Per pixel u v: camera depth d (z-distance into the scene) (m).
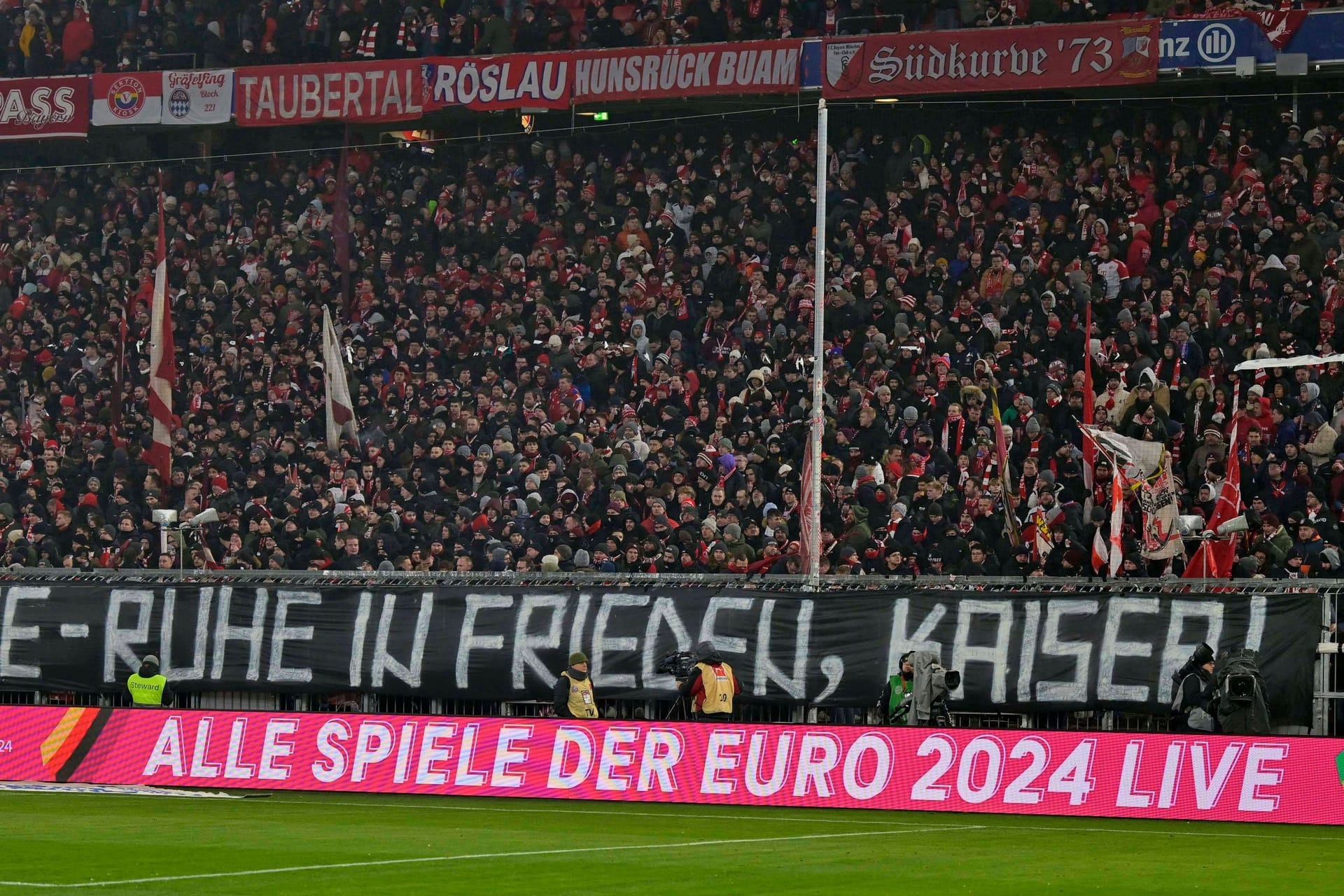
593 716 26.83
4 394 44.16
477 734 25.39
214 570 30.64
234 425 39.53
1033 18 42.12
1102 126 41.22
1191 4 40.97
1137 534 29.78
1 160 51.22
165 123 46.41
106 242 47.22
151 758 26.64
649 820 22.17
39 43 50.34
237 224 46.38
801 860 18.02
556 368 38.72
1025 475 32.41
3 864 17.05
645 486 33.19
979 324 36.72
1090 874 16.98
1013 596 25.97
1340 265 35.38
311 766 25.89
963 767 23.59
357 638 28.62
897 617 26.39
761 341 38.00
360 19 46.88
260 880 15.96
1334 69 38.41
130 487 38.34
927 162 41.44
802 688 26.66
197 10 48.94
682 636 27.23
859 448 33.84
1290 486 30.84
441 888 15.54
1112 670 25.31
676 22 44.22
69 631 29.86
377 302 43.34
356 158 46.81
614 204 43.75
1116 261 37.34
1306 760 22.28
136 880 15.90
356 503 34.00
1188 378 34.25
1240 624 24.80
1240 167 38.12
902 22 42.31
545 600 27.98
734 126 44.94
